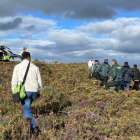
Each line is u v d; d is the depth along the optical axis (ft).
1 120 16.34
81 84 34.37
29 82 15.03
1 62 63.77
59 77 44.78
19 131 13.61
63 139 14.29
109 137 15.30
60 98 23.13
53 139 14.26
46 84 34.32
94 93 25.95
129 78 34.94
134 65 37.40
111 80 32.63
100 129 15.79
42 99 22.11
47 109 20.33
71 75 46.85
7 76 38.93
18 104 20.61
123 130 15.78
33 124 14.67
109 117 19.16
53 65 66.85
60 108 21.47
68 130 15.03
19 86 14.75
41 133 14.52
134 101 24.36
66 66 67.92
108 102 23.35
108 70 37.04
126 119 17.47
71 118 18.06
